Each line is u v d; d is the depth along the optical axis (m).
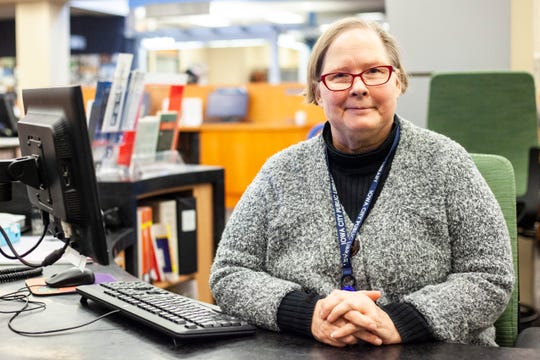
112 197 2.58
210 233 3.19
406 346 1.21
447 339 1.25
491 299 1.31
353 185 1.47
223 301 1.41
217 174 3.18
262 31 15.48
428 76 4.41
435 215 1.40
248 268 1.48
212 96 8.27
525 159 3.43
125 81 2.75
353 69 1.42
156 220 2.94
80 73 12.70
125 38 12.66
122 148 2.82
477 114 3.47
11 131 5.68
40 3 10.41
